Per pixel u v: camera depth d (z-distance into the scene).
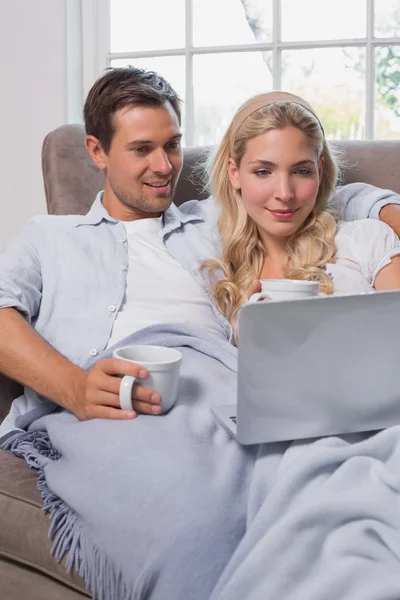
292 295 1.16
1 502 1.07
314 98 2.27
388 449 0.94
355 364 0.92
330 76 2.24
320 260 1.48
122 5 2.35
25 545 1.05
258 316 0.85
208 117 2.34
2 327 1.28
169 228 1.52
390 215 1.53
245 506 0.94
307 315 0.87
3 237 2.37
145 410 1.08
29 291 1.39
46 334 1.39
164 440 1.02
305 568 0.82
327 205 1.58
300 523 0.83
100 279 1.42
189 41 2.31
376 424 0.99
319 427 0.96
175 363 1.09
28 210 2.34
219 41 2.31
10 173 2.34
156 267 1.47
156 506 0.93
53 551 1.01
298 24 2.25
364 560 0.81
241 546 0.86
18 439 1.24
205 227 1.59
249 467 0.99
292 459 0.94
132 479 0.97
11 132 2.33
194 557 0.88
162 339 1.28
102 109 1.47
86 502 0.99
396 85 2.21
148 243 1.50
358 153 1.74
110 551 0.94
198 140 2.35
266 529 0.86
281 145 1.40
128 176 1.47
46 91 2.28
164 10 2.33
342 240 1.51
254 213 1.46
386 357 0.93
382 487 0.86
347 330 0.89
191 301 1.45
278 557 0.82
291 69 2.27
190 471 0.96
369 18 2.18
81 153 1.73
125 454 1.01
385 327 0.91
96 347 1.37
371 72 2.20
